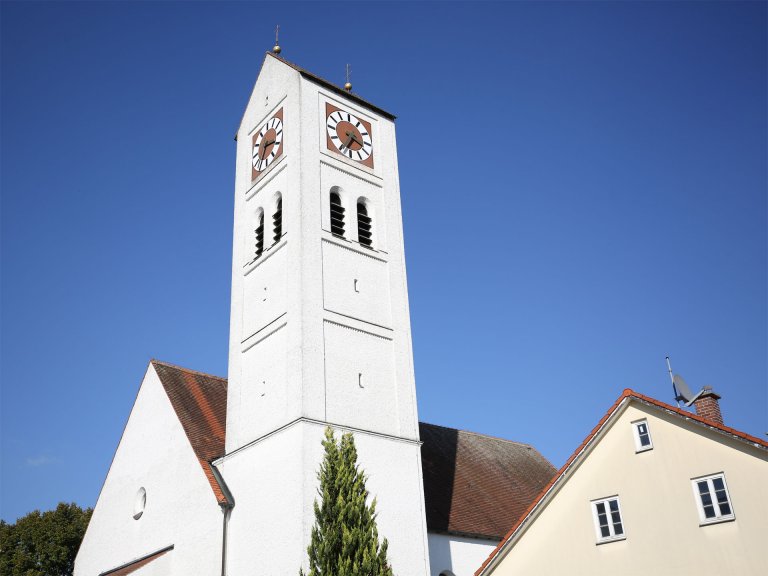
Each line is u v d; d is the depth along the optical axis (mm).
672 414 27703
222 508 34750
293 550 31219
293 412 33844
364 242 40562
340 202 40812
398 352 38531
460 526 39781
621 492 28188
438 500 41656
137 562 38188
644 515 27453
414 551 34188
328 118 42312
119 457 43281
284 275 37688
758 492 25438
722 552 25594
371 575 24234
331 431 27641
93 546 42500
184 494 37250
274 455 34031
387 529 33750
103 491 43562
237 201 44219
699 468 26828
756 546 25031
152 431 41312
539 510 29672
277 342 36562
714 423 26781
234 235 43156
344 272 38375
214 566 33750
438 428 51000
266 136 43594
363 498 25953
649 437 28141
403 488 35219
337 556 24547
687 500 26766
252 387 37188
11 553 49469
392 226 42188
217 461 37219
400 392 37594
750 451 25922
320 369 35000
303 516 31375
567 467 29359
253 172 43844
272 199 41250
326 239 38469
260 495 33969
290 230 38312
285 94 42938
